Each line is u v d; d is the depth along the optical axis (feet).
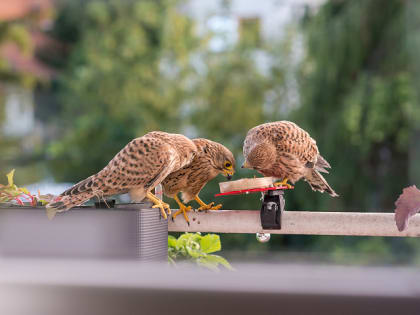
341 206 30.12
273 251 32.14
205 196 31.86
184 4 46.37
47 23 48.98
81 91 45.19
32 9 46.73
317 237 31.40
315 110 30.40
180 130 43.04
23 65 47.91
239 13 43.73
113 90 44.16
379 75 29.37
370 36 28.76
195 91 42.45
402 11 28.04
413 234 5.27
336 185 29.89
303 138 7.27
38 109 49.47
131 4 45.75
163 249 5.30
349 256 28.58
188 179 6.20
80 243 4.66
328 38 29.30
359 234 5.40
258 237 5.87
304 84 31.94
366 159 30.45
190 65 44.09
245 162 7.27
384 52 29.17
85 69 44.93
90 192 5.02
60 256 4.67
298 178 7.48
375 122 28.12
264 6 42.88
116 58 45.19
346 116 28.22
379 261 26.00
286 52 39.42
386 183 30.30
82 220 4.67
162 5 45.80
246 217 5.76
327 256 29.53
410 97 27.35
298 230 5.55
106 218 4.67
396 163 30.35
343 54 29.01
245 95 40.60
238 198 32.99
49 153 45.60
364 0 28.48
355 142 28.91
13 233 4.73
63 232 4.68
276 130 7.25
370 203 30.27
